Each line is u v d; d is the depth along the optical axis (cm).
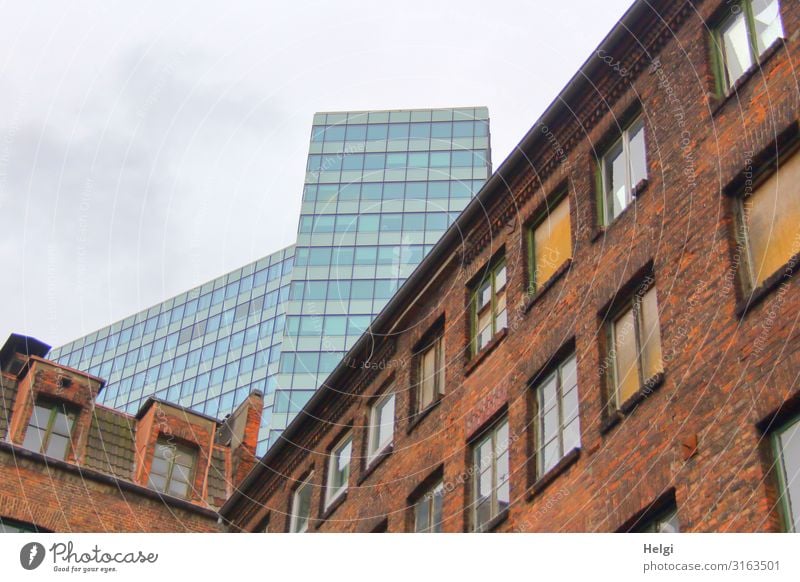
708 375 1745
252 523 3534
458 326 2725
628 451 1855
